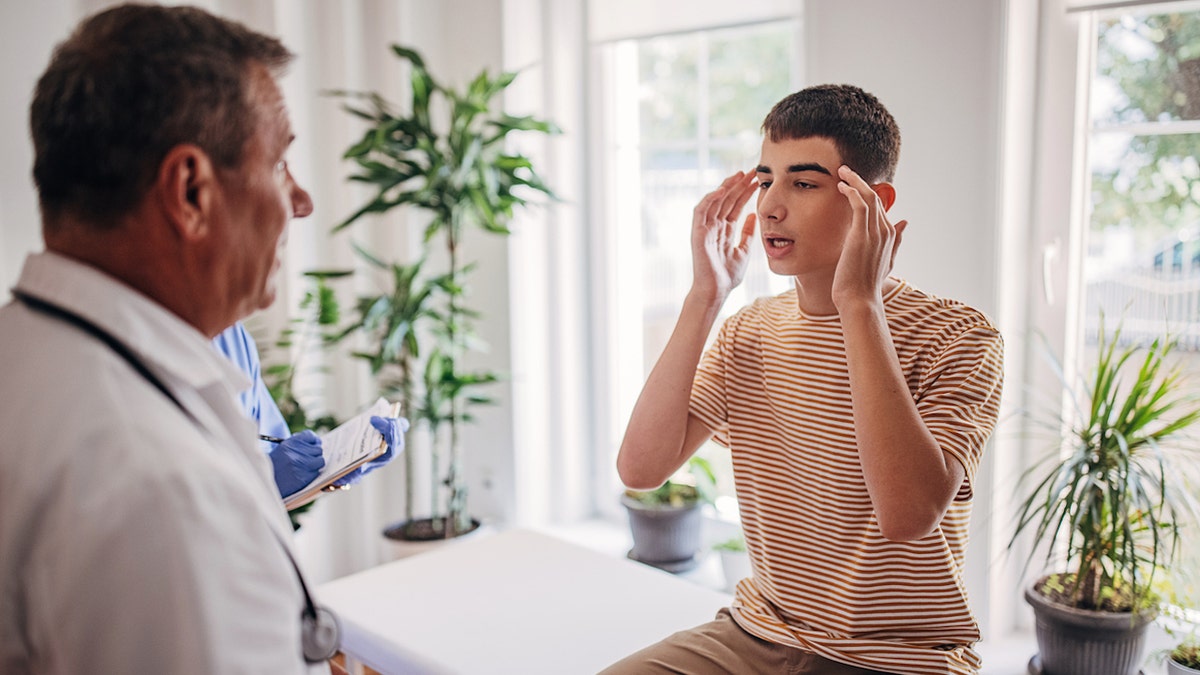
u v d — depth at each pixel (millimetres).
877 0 2230
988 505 2193
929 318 1293
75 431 687
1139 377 1894
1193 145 2084
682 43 2977
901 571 1282
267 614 712
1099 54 2170
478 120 3064
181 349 785
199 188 779
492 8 3021
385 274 3230
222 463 730
